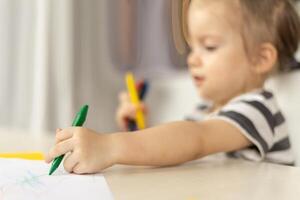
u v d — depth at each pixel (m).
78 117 0.44
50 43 1.03
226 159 0.53
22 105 1.04
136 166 0.45
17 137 0.71
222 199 0.30
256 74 0.76
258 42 0.75
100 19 1.14
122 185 0.35
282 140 0.65
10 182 0.34
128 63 1.18
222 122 0.55
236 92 0.76
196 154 0.49
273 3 0.75
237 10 0.73
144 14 1.16
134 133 0.45
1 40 1.03
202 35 0.75
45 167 0.41
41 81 1.01
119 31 1.17
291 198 0.31
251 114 0.58
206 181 0.37
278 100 0.78
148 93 1.10
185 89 1.00
